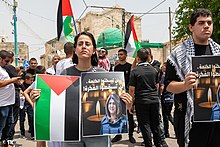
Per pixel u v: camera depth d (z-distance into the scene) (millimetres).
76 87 2697
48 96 2658
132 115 6176
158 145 5008
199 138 2736
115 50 19828
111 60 17016
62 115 2641
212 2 11234
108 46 19094
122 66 6391
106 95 2697
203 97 2643
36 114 2635
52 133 2625
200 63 2648
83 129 2633
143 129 4836
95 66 2975
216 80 2641
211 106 2639
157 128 4973
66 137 2629
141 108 4836
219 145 2729
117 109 2689
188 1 12234
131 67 6211
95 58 2979
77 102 2672
